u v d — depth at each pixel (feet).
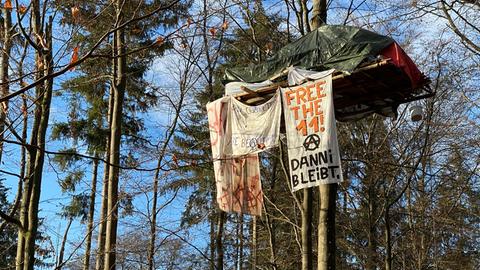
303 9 41.47
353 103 32.45
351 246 61.67
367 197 59.72
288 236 61.31
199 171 50.67
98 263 48.08
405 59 28.37
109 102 63.10
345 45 28.81
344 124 55.72
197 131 58.29
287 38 48.42
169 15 45.73
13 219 24.97
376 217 62.18
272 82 30.68
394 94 31.09
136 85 64.54
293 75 29.50
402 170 55.52
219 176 31.86
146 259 42.93
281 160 43.16
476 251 66.74
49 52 20.99
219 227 54.60
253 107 30.96
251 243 62.03
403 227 63.52
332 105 27.89
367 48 28.17
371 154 54.49
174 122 53.47
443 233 63.93
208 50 55.42
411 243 63.26
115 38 38.96
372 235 58.34
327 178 27.17
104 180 48.57
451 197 58.34
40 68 20.57
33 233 25.36
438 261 61.93
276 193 58.54
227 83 32.76
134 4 33.42
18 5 19.86
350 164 55.93
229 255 63.16
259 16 50.83
